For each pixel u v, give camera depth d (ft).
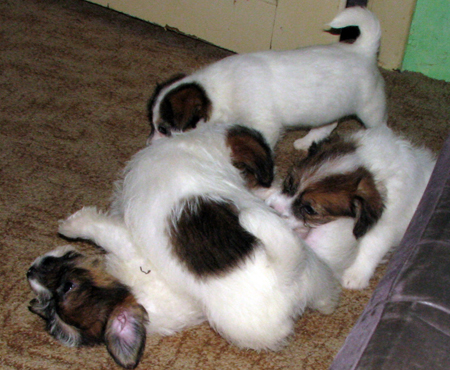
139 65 4.33
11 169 3.63
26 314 3.15
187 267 2.94
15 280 3.23
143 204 3.07
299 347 3.09
